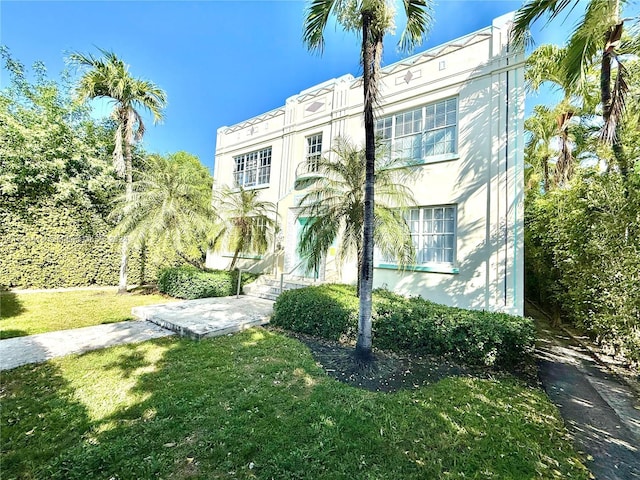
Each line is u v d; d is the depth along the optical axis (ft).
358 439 9.02
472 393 12.45
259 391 11.84
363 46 14.87
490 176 23.50
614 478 8.06
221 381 12.70
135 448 8.39
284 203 37.91
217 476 7.53
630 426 10.67
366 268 15.26
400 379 13.69
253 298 32.60
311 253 21.07
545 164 37.63
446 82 25.99
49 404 10.67
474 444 9.06
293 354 16.19
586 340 21.20
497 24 23.84
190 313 24.00
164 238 31.45
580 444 9.52
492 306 22.68
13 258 32.81
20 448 8.43
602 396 12.93
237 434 9.09
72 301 29.30
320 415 10.16
